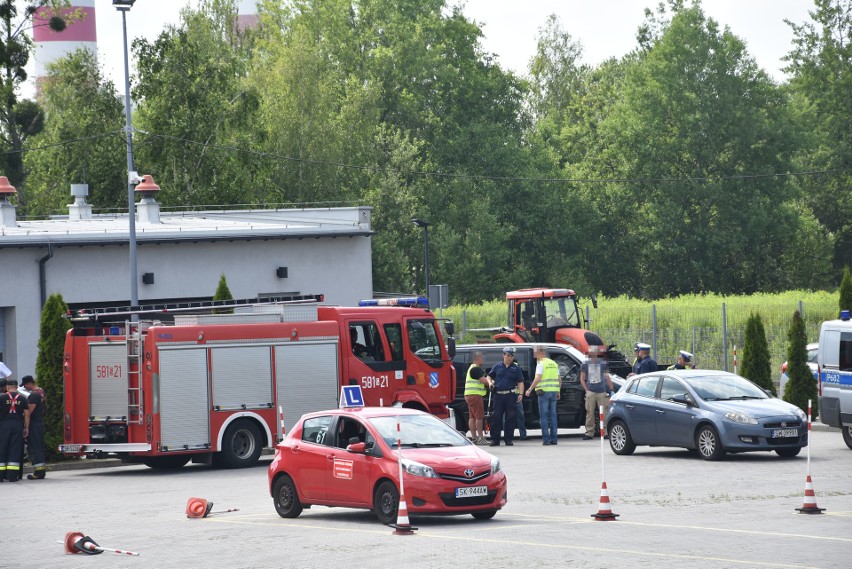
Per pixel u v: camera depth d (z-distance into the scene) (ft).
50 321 293.64
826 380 263.49
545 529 155.22
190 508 185.37
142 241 391.45
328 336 279.69
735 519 161.48
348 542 149.18
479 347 330.75
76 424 267.80
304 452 177.68
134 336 261.24
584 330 383.45
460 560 131.03
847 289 326.85
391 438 169.07
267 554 141.79
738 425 240.32
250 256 422.00
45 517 192.75
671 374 258.78
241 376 267.59
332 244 442.50
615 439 266.36
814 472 218.18
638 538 144.77
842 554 129.70
